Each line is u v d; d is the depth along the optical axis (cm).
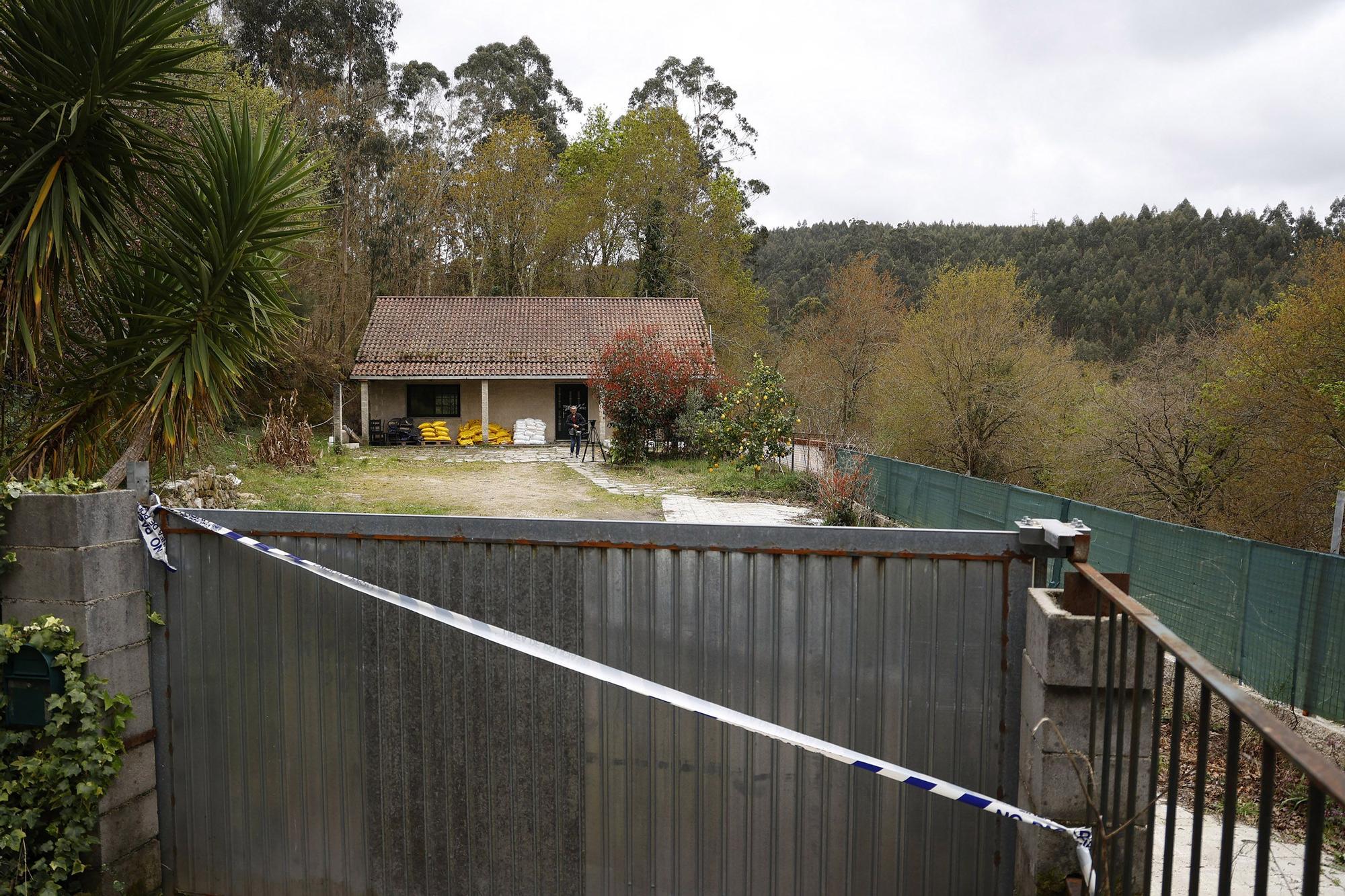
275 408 2191
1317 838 114
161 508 322
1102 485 1337
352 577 304
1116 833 200
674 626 289
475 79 4853
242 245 534
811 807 287
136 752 320
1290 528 1045
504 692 303
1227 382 1153
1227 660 648
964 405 1795
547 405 2659
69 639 297
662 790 295
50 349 620
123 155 539
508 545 297
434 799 310
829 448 1431
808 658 283
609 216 4169
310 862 322
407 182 3650
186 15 545
